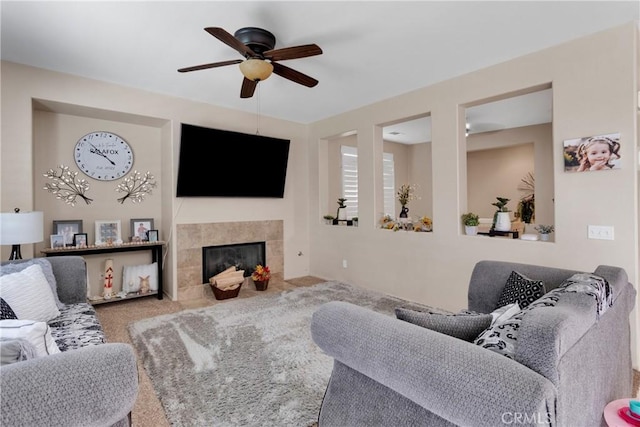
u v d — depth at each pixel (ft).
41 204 11.41
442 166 11.33
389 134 19.70
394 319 3.92
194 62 9.71
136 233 13.12
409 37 8.32
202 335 9.27
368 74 10.66
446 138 11.18
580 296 4.03
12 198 9.66
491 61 9.75
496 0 6.82
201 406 6.05
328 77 10.89
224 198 14.37
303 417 5.74
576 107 8.45
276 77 10.78
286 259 16.47
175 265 13.05
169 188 13.12
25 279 6.75
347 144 18.79
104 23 7.59
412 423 3.47
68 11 7.09
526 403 2.51
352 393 4.11
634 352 7.70
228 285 13.10
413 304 12.05
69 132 11.91
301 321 10.38
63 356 3.07
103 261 12.72
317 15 7.29
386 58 9.52
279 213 16.20
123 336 9.34
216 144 13.30
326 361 7.71
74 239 11.61
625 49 7.74
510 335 3.43
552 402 2.59
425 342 3.33
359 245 14.51
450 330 4.06
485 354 3.03
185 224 13.29
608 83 7.97
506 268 7.30
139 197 13.42
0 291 6.19
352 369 4.14
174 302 12.76
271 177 15.34
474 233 10.69
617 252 7.91
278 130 16.03
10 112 9.66
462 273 10.89
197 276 13.61
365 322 3.88
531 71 9.21
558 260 8.80
